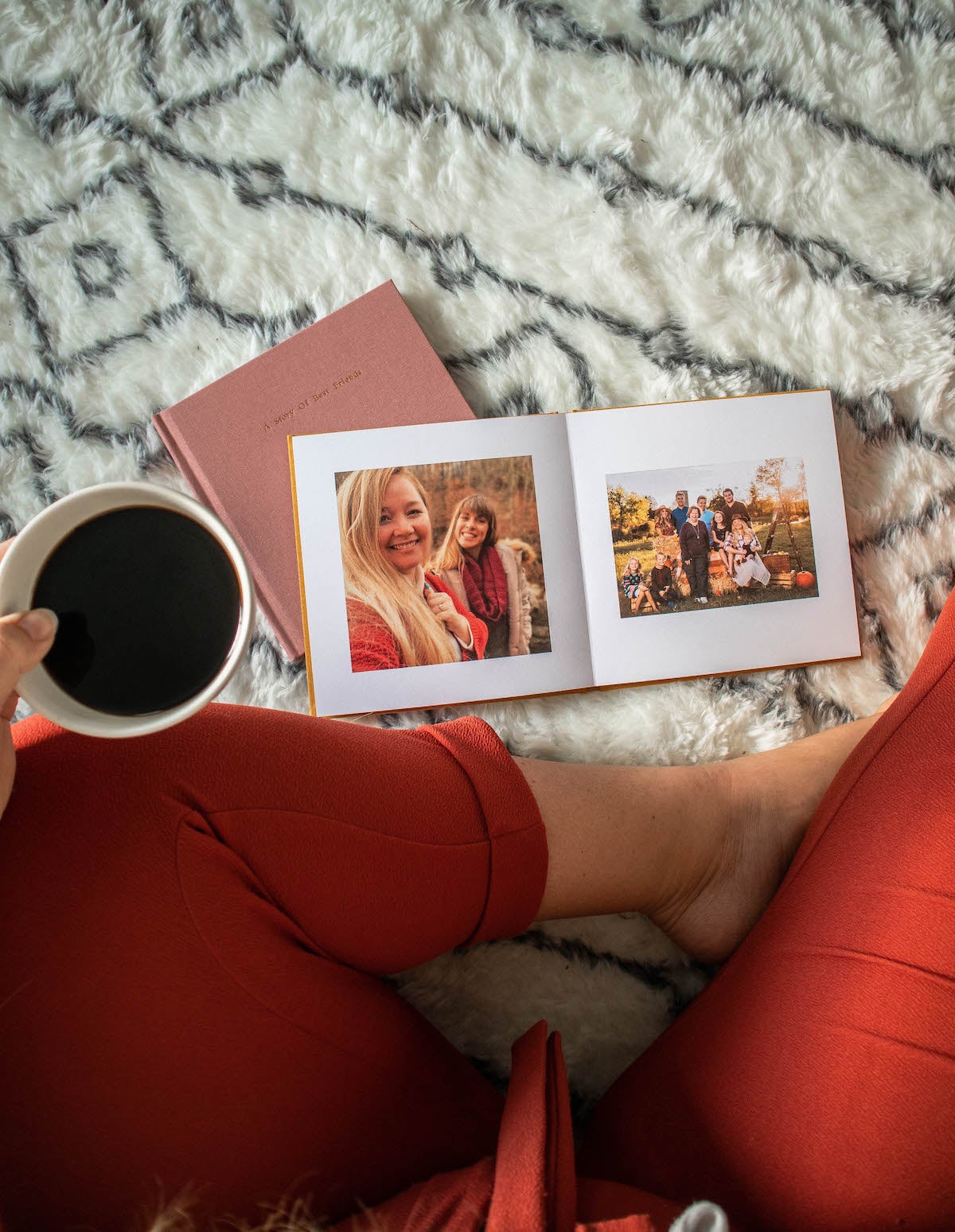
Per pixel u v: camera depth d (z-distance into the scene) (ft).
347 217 2.78
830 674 2.75
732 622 2.69
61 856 1.62
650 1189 1.85
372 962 1.89
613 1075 2.59
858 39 2.78
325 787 1.78
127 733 1.40
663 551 2.68
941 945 1.68
